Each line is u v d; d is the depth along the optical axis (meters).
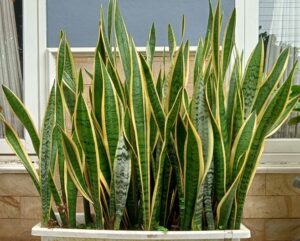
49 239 0.95
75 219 1.02
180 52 1.01
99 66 0.96
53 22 1.76
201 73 0.99
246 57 1.76
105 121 0.96
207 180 0.97
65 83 1.08
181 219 0.98
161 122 0.99
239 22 1.77
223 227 0.97
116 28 1.03
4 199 1.69
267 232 1.70
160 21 1.76
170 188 1.05
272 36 1.83
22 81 1.80
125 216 1.01
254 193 1.69
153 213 0.96
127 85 1.01
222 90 0.97
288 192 1.69
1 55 1.81
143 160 0.95
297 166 1.71
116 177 0.94
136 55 0.96
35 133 1.06
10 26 1.81
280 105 0.96
